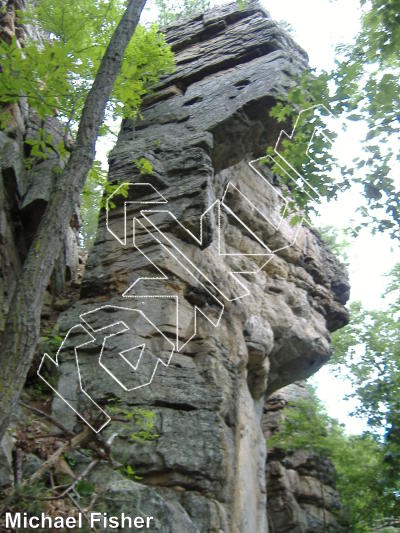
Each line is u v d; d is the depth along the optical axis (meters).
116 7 11.27
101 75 6.71
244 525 8.76
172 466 7.95
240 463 9.27
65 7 11.10
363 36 10.51
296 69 12.52
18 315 5.09
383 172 10.72
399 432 15.35
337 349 18.36
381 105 10.43
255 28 13.66
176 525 6.99
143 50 12.54
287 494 13.86
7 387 4.79
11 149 11.04
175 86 13.41
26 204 10.77
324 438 14.92
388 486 14.95
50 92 8.89
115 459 7.86
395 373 16.94
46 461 6.43
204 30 14.28
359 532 15.28
